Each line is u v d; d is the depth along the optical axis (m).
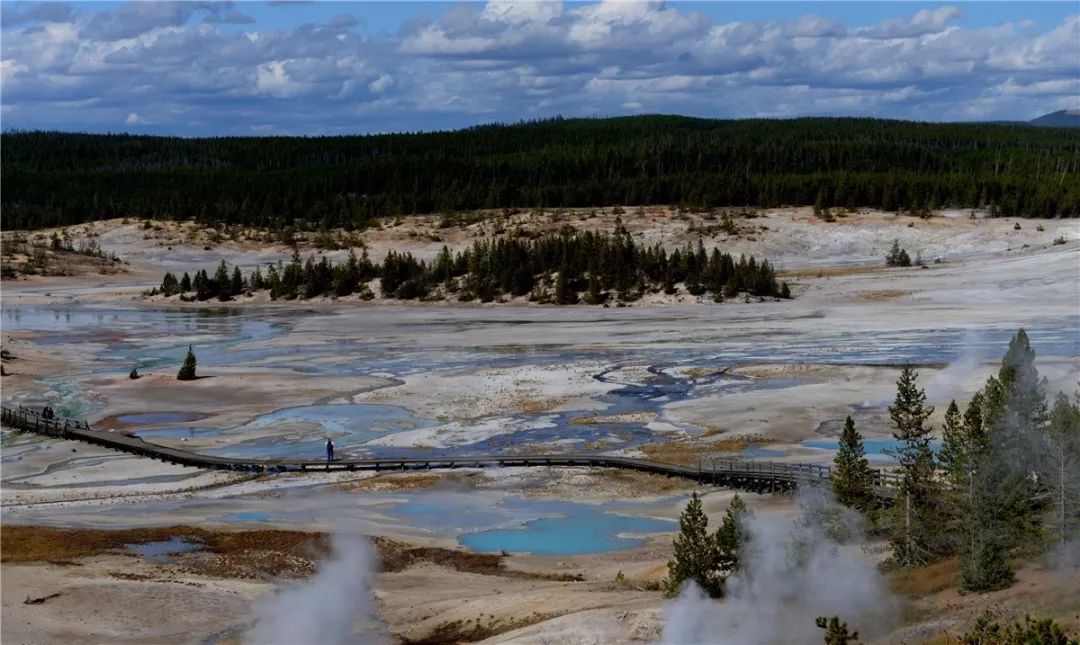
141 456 73.25
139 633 43.22
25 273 199.00
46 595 46.91
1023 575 37.88
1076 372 84.06
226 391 93.31
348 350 114.88
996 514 40.84
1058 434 43.22
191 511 60.56
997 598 35.47
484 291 157.62
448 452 71.88
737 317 127.94
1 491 65.31
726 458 67.56
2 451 74.69
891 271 157.25
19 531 56.59
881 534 47.50
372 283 170.38
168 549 53.94
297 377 98.81
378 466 69.00
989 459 43.28
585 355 105.69
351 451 72.94
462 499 62.44
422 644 41.00
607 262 155.25
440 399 88.00
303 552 53.62
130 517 59.44
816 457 66.88
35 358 110.31
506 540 55.38
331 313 152.25
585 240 164.12
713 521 56.34
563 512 59.69
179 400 90.12
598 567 50.47
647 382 91.56
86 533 56.25
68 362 109.62
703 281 148.00
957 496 42.84
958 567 40.09
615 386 90.38
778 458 67.25
